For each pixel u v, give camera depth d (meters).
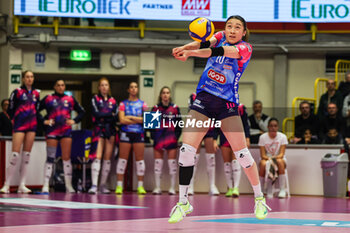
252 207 9.70
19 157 15.19
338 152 15.47
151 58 22.28
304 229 5.68
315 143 16.09
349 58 22.64
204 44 5.96
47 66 21.83
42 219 6.79
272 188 14.30
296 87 22.80
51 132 14.41
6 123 16.77
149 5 20.75
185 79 22.72
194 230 5.52
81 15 20.59
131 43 21.70
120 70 22.28
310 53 22.72
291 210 9.16
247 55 5.98
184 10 20.80
